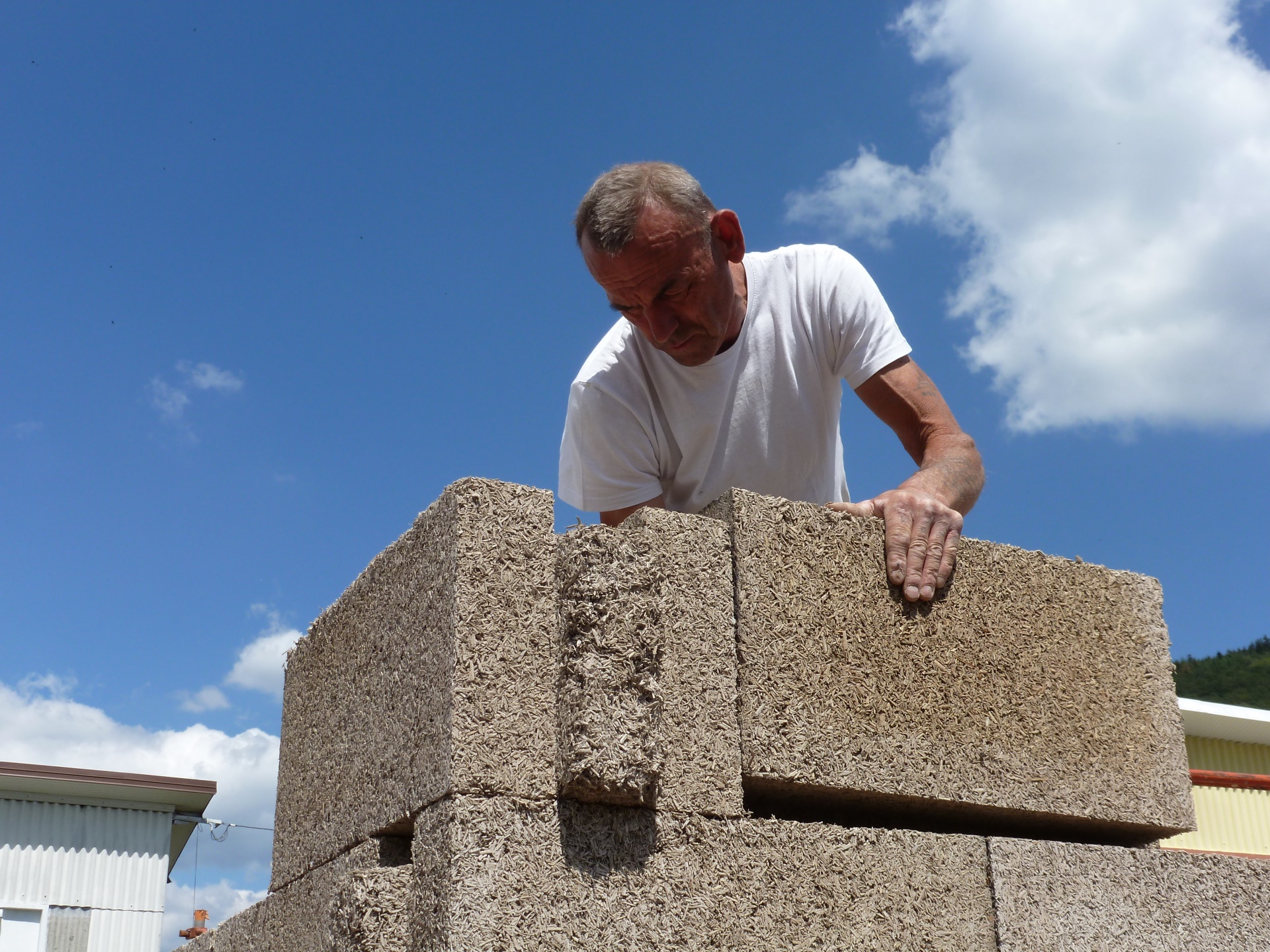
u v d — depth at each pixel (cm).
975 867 222
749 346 286
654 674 196
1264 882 253
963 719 231
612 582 195
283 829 265
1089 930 228
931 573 235
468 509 196
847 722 218
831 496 307
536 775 186
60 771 1270
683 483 303
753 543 219
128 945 1270
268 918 264
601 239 258
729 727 206
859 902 207
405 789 197
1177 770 255
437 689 191
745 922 195
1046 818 238
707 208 269
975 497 265
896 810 228
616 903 184
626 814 191
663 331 270
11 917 1234
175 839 1436
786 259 292
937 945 212
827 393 296
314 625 265
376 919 184
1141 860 240
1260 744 1577
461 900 173
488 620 191
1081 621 254
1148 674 260
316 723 252
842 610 225
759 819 203
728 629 212
